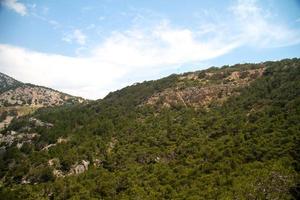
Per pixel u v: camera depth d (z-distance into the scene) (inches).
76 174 3385.8
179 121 4249.5
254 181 2325.3
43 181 3334.2
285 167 2450.8
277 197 2204.7
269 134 3009.4
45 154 3725.4
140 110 4785.9
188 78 5738.2
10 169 3644.2
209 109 4461.1
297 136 2773.1
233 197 2252.7
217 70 5871.1
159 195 2620.6
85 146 3774.6
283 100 3698.3
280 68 4847.4
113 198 2773.1
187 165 3036.4
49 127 4795.8
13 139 4608.8
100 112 5054.1
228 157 2861.7
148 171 3127.5
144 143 3730.3
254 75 5009.8
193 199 2384.4
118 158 3479.3
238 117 3745.1
